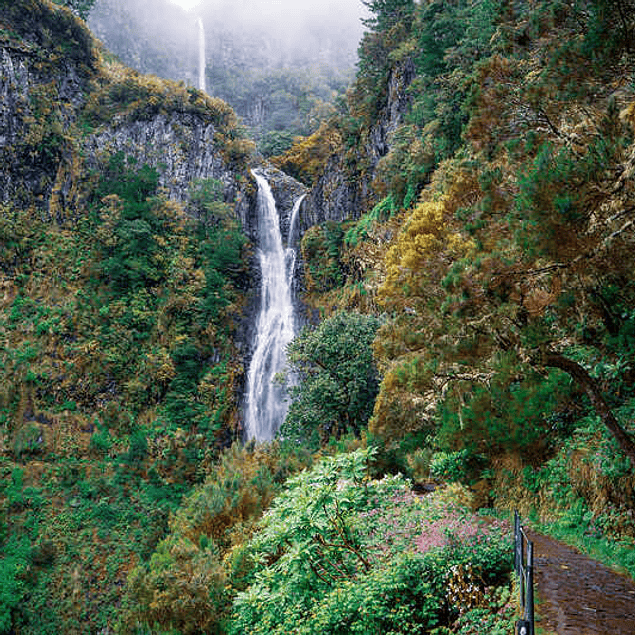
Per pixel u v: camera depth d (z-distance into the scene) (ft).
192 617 34.58
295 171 233.76
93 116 185.78
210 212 182.60
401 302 45.88
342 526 27.99
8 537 105.60
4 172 157.58
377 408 50.85
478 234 25.52
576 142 24.85
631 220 20.53
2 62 162.91
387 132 141.38
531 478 34.19
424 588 21.45
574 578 20.22
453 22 105.09
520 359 26.43
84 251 160.15
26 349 136.46
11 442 121.90
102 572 104.58
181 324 156.35
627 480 26.48
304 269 176.35
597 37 22.49
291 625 23.72
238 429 151.84
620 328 25.81
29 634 93.61
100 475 123.03
